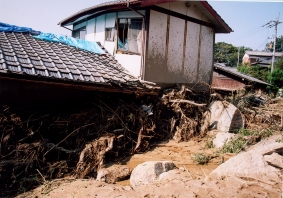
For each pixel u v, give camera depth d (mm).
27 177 5473
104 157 6418
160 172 5305
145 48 9625
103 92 7984
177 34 10922
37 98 7000
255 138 7746
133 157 7113
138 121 8023
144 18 9633
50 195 4512
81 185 4887
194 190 4074
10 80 6199
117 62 10758
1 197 4812
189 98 10516
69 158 6234
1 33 9227
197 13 11742
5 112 6273
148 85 8602
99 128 7137
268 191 4082
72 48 10156
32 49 8359
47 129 6539
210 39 12797
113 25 11172
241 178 4715
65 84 6785
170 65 10812
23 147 5793
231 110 9477
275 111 11414
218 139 8164
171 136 8906
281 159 5238
